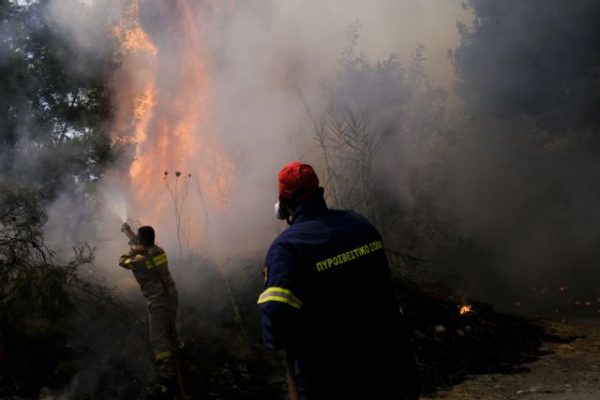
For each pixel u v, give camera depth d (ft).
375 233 9.64
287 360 9.16
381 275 9.46
